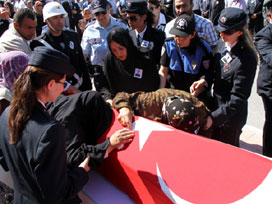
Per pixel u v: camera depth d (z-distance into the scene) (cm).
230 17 192
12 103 118
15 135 116
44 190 113
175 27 219
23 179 124
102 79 272
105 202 155
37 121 116
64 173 118
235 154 136
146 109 184
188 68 234
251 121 399
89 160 148
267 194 115
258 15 657
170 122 163
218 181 126
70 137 157
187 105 160
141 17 258
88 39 367
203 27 312
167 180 134
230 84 212
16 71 201
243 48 201
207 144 145
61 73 121
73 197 132
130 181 150
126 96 193
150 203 144
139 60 240
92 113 171
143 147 154
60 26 305
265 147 279
